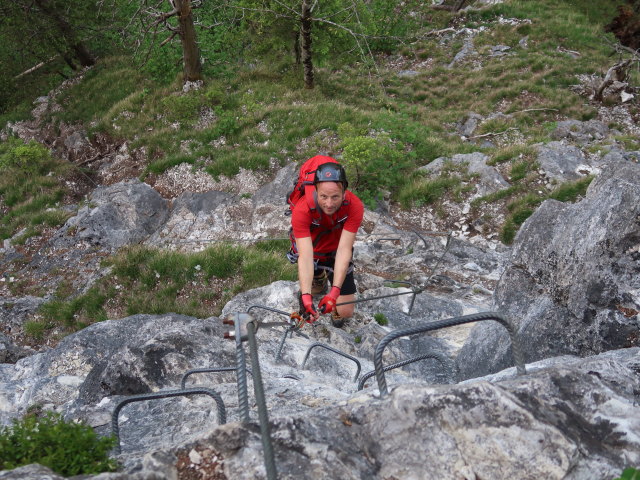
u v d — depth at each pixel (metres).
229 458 2.37
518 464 2.27
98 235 15.70
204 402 4.58
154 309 12.47
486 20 30.53
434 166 17.08
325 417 2.60
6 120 25.66
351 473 2.30
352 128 17.73
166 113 21.28
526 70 25.80
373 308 9.49
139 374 5.54
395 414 2.51
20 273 15.13
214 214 16.22
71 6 25.66
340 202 3.83
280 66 23.81
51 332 12.76
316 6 20.95
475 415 2.41
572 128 21.22
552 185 15.30
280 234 15.10
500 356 5.73
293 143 18.48
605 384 2.72
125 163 20.17
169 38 20.83
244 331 2.59
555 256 5.80
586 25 29.59
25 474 2.23
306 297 3.91
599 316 5.07
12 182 19.78
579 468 2.25
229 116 19.80
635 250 5.03
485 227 14.73
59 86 26.67
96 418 4.51
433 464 2.34
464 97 24.48
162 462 2.36
